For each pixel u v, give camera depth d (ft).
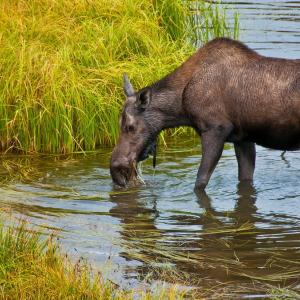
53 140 139.44
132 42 158.51
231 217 108.78
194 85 117.91
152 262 93.35
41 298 81.30
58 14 165.58
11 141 140.67
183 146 142.92
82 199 116.37
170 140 146.51
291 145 116.06
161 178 125.59
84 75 147.33
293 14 216.33
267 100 113.80
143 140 120.57
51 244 91.25
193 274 89.81
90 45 153.28
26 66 143.64
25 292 82.12
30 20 159.84
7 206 112.37
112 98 143.95
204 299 83.20
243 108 115.24
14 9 164.35
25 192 119.03
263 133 115.96
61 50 148.05
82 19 164.66
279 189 119.85
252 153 122.72
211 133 117.50
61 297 81.71
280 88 113.60
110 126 142.72
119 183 120.67
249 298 83.46
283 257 94.58
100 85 145.79
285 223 105.91
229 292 84.99
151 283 87.20
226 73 116.26
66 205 113.70
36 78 142.92
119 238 101.04
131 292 83.61
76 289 82.33
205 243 99.40
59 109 138.92
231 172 128.06
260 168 129.80
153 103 119.96
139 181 123.44
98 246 98.07
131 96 120.67
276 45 187.42
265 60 115.65
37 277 84.43
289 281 87.81
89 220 107.65
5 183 123.44
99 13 165.89
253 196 116.98
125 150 120.06
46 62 143.33
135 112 119.85
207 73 117.29
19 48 147.23
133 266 92.02
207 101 116.98
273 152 138.31
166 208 112.68
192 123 119.65
